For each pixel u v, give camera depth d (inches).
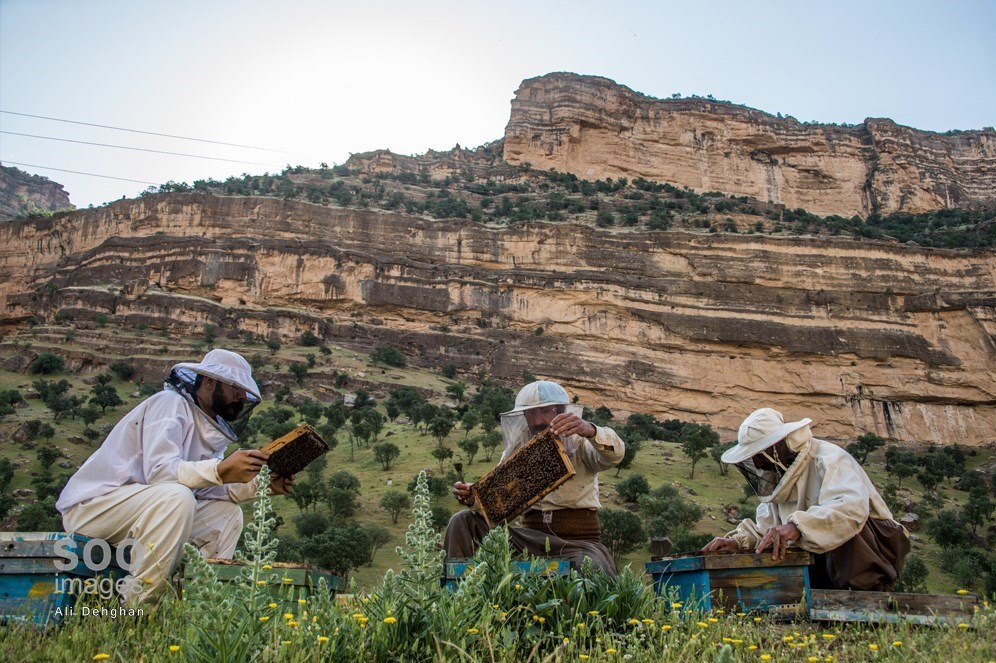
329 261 4128.9
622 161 5974.4
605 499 2042.3
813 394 3996.1
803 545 288.8
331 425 2669.8
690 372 4047.7
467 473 2145.7
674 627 224.4
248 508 1552.7
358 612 216.8
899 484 2657.5
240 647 182.1
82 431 2603.3
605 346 4087.1
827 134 6190.9
